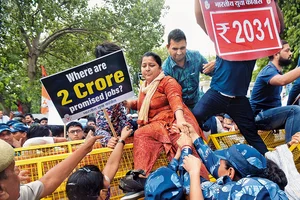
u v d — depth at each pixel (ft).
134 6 47.01
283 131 13.98
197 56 11.80
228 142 11.81
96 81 8.59
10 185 4.86
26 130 16.24
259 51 9.96
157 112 9.39
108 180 7.75
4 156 4.71
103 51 9.46
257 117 12.10
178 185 6.42
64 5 49.03
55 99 8.39
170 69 11.57
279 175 7.04
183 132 8.09
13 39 42.96
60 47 54.90
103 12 48.47
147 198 6.43
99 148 9.38
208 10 9.62
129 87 8.77
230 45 9.71
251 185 6.06
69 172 7.23
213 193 6.44
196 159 6.84
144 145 8.80
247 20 9.94
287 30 31.83
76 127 16.02
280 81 10.76
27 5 42.50
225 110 10.93
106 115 8.88
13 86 36.58
